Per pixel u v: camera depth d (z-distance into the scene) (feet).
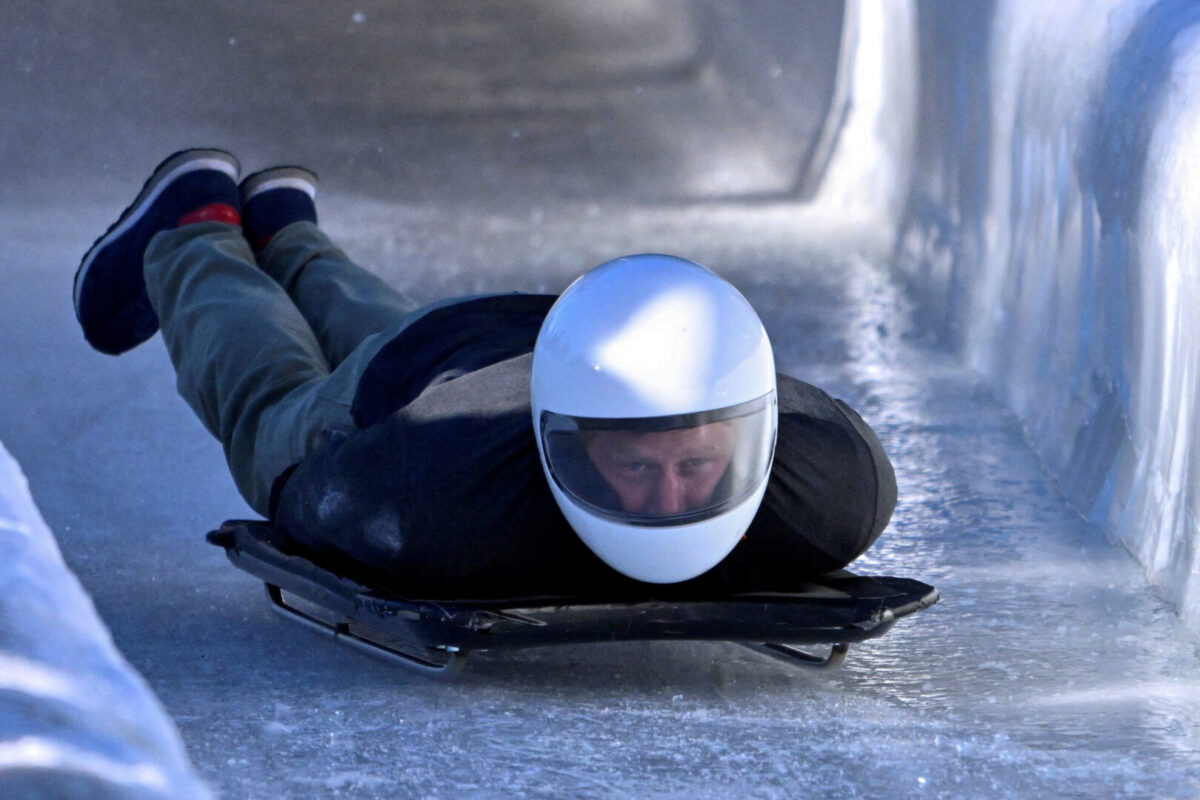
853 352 69.77
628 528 27.35
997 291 63.82
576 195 127.85
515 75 180.04
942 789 24.67
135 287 50.80
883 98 108.88
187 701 28.22
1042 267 56.08
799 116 134.21
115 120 131.95
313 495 30.50
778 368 66.64
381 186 130.62
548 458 27.53
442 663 31.24
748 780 24.81
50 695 13.99
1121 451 43.34
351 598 29.32
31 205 102.99
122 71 145.69
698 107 161.48
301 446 35.37
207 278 43.42
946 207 80.84
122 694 14.93
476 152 144.77
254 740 25.98
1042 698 29.86
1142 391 41.57
